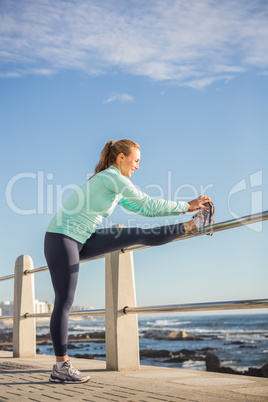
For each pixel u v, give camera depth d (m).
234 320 58.41
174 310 2.87
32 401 1.90
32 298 4.95
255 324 57.53
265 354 41.34
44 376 2.83
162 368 3.47
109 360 3.33
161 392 2.11
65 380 2.51
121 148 2.76
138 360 3.35
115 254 3.40
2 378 2.75
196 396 1.98
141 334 57.28
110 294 3.37
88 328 62.31
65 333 2.57
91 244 2.70
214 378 2.76
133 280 3.42
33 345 4.87
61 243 2.58
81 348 44.59
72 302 2.63
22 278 4.93
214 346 46.69
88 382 2.53
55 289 2.60
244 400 1.86
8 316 5.10
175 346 47.91
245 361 38.06
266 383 2.52
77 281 2.63
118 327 3.30
